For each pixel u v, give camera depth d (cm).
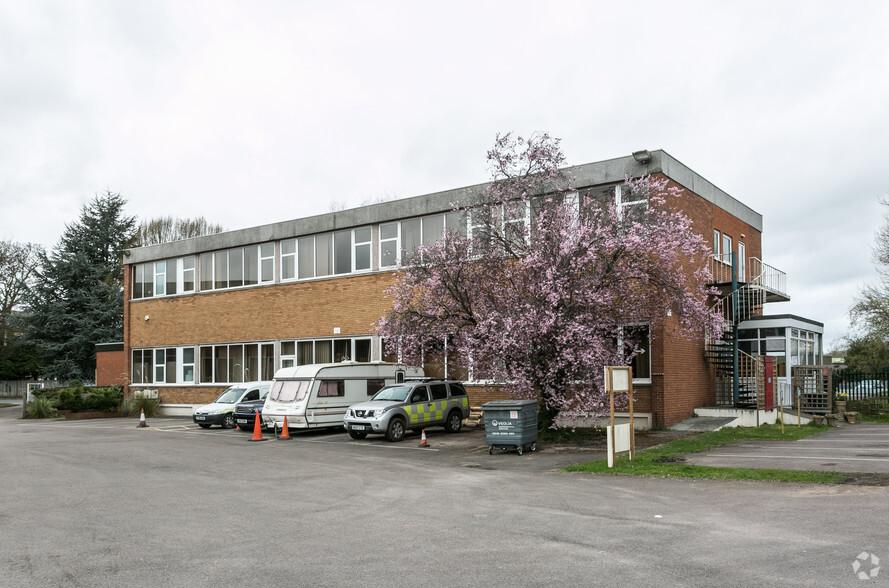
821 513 904
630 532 830
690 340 2295
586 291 1712
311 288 3066
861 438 1953
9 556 758
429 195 2708
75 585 648
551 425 1933
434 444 1964
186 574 679
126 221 5456
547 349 1747
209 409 2650
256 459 1667
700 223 2419
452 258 1923
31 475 1416
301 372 2278
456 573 668
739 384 2427
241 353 3334
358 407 2086
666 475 1282
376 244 2869
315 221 3062
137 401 3553
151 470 1484
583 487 1191
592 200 1912
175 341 3612
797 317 2656
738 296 2419
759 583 616
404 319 2005
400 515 964
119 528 899
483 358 1861
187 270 3609
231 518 959
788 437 1944
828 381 2673
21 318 5094
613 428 1425
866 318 3816
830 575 633
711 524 862
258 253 3303
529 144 1947
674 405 2169
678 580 630
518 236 1906
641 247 1789
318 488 1220
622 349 1917
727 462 1434
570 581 635
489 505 1032
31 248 6475
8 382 6328
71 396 3503
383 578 655
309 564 709
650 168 2164
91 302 5091
